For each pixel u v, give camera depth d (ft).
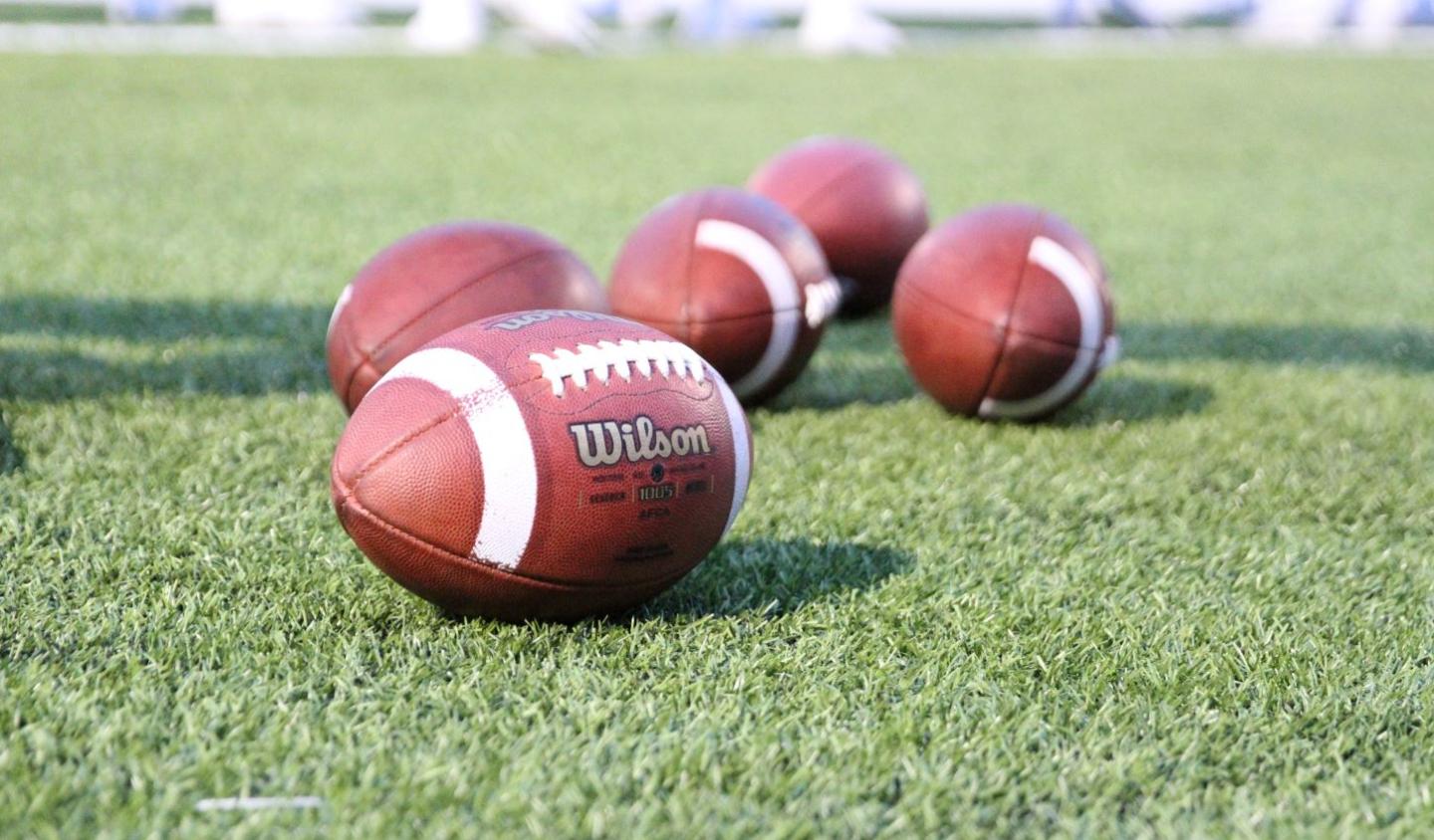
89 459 13.07
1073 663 9.80
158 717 8.55
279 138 35.06
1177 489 13.75
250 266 21.86
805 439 14.82
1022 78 57.93
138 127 35.60
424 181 30.19
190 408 14.90
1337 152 40.40
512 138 36.68
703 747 8.34
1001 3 106.73
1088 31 90.84
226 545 11.24
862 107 46.55
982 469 14.12
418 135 36.55
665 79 52.85
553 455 9.14
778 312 15.28
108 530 11.49
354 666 9.24
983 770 8.33
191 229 24.35
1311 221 30.04
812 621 10.23
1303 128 45.29
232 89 44.04
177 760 8.02
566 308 13.52
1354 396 17.24
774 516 12.47
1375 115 48.98
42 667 9.09
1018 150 38.55
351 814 7.56
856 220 19.70
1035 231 15.06
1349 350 19.60
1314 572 11.73
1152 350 19.29
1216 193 33.12
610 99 46.26
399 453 9.18
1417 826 7.88
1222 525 12.90
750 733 8.63
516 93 46.65
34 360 16.29
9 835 7.29
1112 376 17.93
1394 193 33.94
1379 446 15.35
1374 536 12.72
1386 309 22.34
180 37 62.64
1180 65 65.62
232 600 10.27
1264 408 16.65
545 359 9.36
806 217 19.67
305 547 11.27
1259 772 8.47
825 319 16.05
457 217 26.48
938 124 43.27
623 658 9.45
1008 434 15.28
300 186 28.99
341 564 10.91
